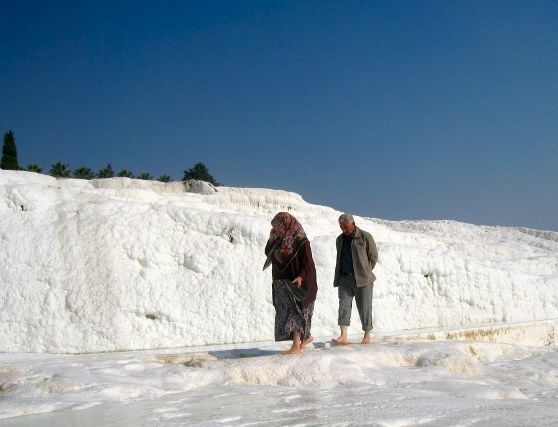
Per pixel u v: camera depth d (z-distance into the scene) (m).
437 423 4.77
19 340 10.47
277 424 4.85
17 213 11.67
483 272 14.91
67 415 5.45
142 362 7.75
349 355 7.81
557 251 25.95
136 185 18.58
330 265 12.55
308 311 8.14
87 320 10.70
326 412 5.28
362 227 18.31
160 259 11.55
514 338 13.83
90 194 12.51
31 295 10.73
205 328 11.30
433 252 14.45
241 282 11.73
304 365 7.36
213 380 7.17
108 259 11.23
